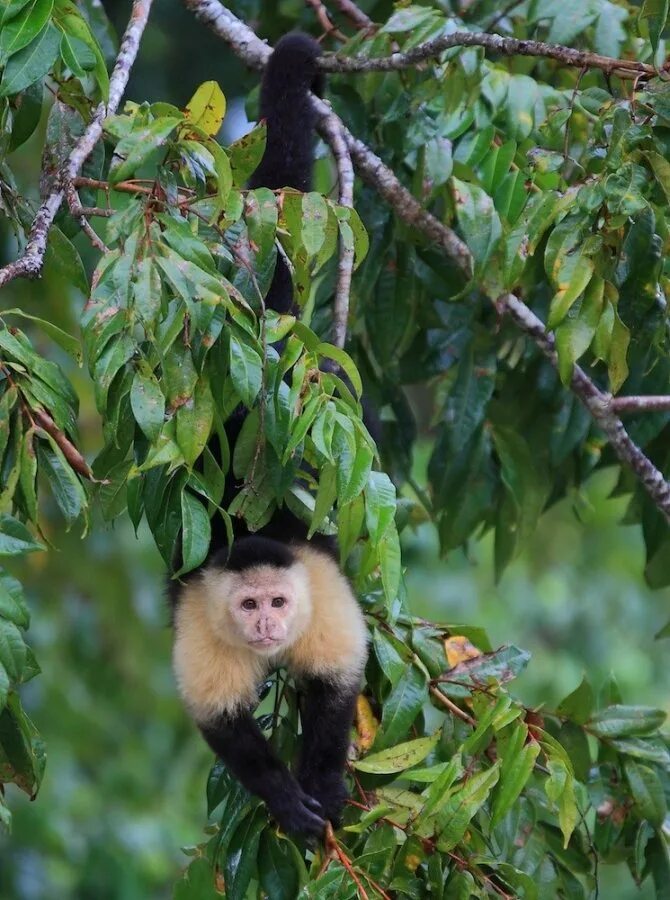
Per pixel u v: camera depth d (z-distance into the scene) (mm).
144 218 6035
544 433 10219
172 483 6273
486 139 9086
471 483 10148
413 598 17250
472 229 8305
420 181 9289
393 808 6836
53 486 5977
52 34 6547
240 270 6699
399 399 10508
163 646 16266
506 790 6512
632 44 9703
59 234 6957
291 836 7238
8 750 6180
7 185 7820
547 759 6762
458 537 10250
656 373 9633
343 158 8758
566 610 18391
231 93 16281
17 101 7555
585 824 7723
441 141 9141
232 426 7746
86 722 15242
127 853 14711
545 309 9891
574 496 10734
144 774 15664
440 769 6684
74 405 6230
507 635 17734
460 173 9117
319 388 6191
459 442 9875
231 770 7441
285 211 6719
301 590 7555
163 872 14875
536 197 7195
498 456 10320
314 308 9883
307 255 6910
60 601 15586
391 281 9805
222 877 7469
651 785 8023
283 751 7898
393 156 9828
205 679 7539
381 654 7480
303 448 6684
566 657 18016
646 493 10047
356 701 7574
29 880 14117
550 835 8133
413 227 9453
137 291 5840
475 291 9914
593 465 10422
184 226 6008
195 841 15344
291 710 7977
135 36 7605
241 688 7574
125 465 6508
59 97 7715
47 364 6121
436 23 8672
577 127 9094
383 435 10523
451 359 10297
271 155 8805
